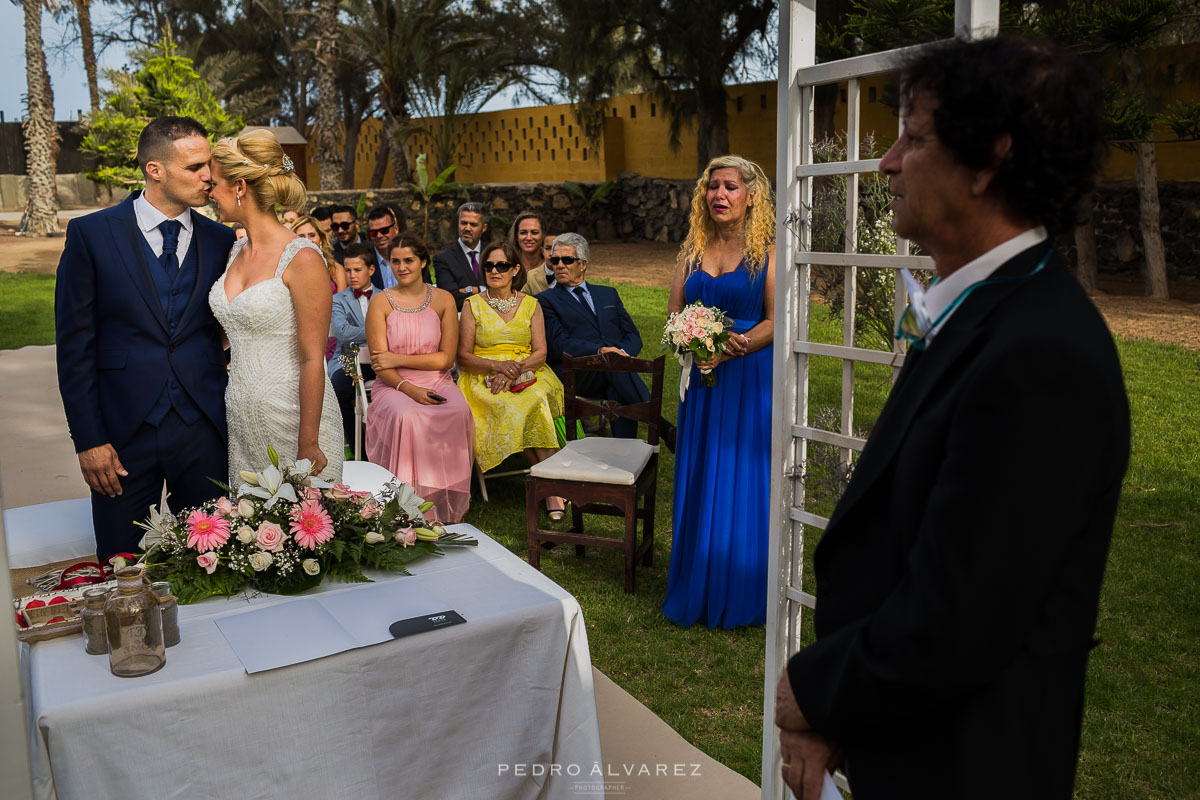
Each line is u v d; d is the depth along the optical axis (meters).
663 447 6.35
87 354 2.88
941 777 1.19
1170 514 4.92
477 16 22.33
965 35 1.31
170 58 14.73
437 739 2.19
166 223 2.96
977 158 1.17
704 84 14.88
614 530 5.01
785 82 2.26
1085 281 11.70
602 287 5.68
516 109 21.36
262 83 29.47
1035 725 1.15
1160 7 6.87
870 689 1.16
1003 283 1.20
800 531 2.42
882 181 2.16
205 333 3.04
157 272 2.94
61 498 5.12
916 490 1.22
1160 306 10.37
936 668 1.10
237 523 2.36
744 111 17.97
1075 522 1.07
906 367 1.35
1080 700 1.22
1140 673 3.36
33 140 20.31
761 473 3.78
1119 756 2.90
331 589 2.38
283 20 28.22
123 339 2.91
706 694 3.35
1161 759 2.88
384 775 2.12
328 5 21.08
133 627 1.92
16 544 3.09
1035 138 1.13
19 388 7.75
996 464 1.07
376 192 17.56
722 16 14.80
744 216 3.82
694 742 3.06
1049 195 1.16
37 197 20.45
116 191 27.30
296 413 2.97
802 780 1.34
